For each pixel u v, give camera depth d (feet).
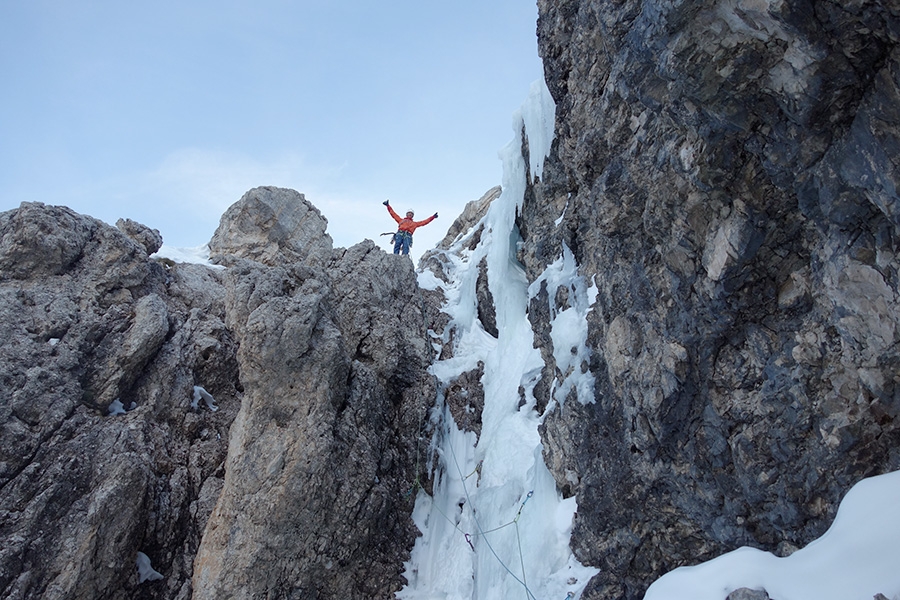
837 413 18.69
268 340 35.27
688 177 20.86
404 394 43.75
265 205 55.88
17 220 37.40
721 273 20.97
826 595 16.37
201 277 47.19
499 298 47.50
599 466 28.55
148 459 33.68
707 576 20.75
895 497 16.40
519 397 40.88
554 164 39.86
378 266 49.55
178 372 38.27
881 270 16.80
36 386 32.45
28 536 28.71
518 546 32.30
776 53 16.49
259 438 34.19
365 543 35.45
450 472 42.09
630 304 26.61
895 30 14.52
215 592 30.60
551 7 32.63
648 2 17.80
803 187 18.29
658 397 24.27
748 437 21.47
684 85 18.42
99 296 38.14
